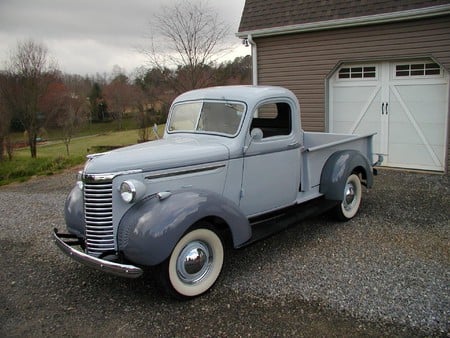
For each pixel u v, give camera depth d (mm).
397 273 3979
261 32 9906
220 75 15664
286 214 4930
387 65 8820
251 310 3438
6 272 4383
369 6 8594
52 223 6125
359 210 6094
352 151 5676
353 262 4273
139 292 3832
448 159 8242
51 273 4320
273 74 10281
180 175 3828
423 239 4844
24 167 11984
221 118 4504
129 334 3170
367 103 9211
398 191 7105
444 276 3885
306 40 9625
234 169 4230
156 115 16594
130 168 3564
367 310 3354
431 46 8055
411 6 8047
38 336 3182
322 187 5359
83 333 3207
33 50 20891
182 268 3576
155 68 16047
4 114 15336
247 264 4332
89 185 3562
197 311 3467
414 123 8688
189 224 3457
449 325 3117
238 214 3854
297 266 4234
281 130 4934
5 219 6473
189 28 17688
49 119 18297
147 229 3348
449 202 6332
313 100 9805
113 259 3578
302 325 3189
